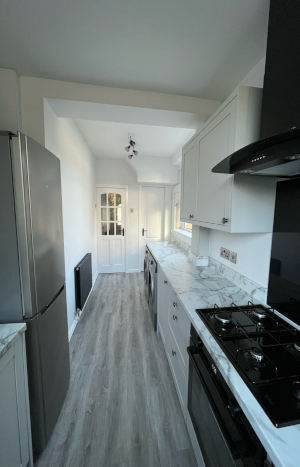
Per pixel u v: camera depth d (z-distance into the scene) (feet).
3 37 3.39
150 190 13.44
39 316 3.34
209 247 6.39
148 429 3.88
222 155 3.68
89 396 4.58
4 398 2.61
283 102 2.45
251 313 3.41
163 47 3.57
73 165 7.47
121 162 13.04
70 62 4.02
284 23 2.39
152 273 7.57
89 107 5.02
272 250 3.62
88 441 3.66
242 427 1.88
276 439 1.47
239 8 2.83
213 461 2.48
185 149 5.93
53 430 3.85
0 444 2.52
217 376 2.42
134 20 3.06
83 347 6.31
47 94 4.61
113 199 13.38
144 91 4.96
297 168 2.66
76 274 7.72
